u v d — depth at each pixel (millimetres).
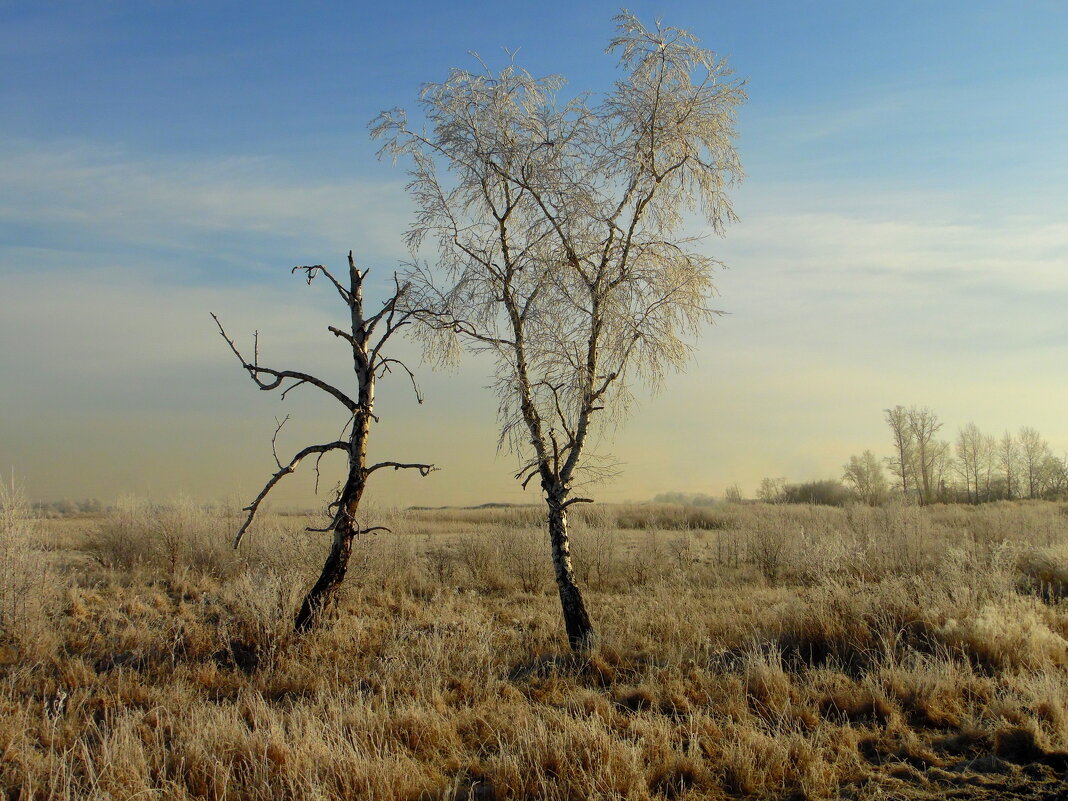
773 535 18312
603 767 5332
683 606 11578
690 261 10109
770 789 5352
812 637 8914
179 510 16406
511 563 15898
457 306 10383
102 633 9898
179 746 5898
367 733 6027
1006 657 7656
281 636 9156
